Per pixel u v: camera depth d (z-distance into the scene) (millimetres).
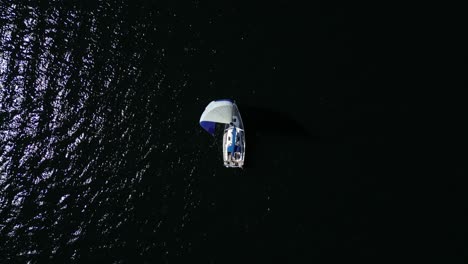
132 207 29391
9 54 33156
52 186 29703
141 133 31703
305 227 29531
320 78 34781
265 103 33469
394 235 29531
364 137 32750
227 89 33688
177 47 34906
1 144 30438
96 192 29734
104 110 32281
